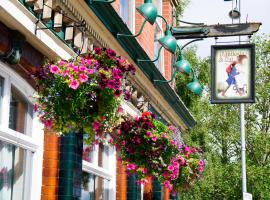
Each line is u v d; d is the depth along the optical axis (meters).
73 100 5.18
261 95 28.67
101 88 5.21
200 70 21.88
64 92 5.22
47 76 5.32
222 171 24.91
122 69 5.57
